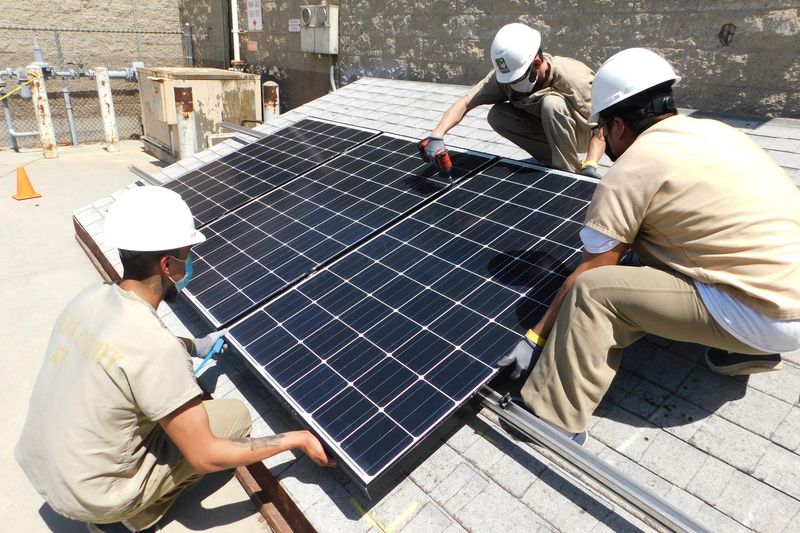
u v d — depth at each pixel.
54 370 2.16
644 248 2.26
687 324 2.08
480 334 2.57
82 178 8.97
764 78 4.84
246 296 3.27
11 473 3.11
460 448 2.47
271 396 3.04
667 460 2.21
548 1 6.25
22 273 5.50
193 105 8.68
